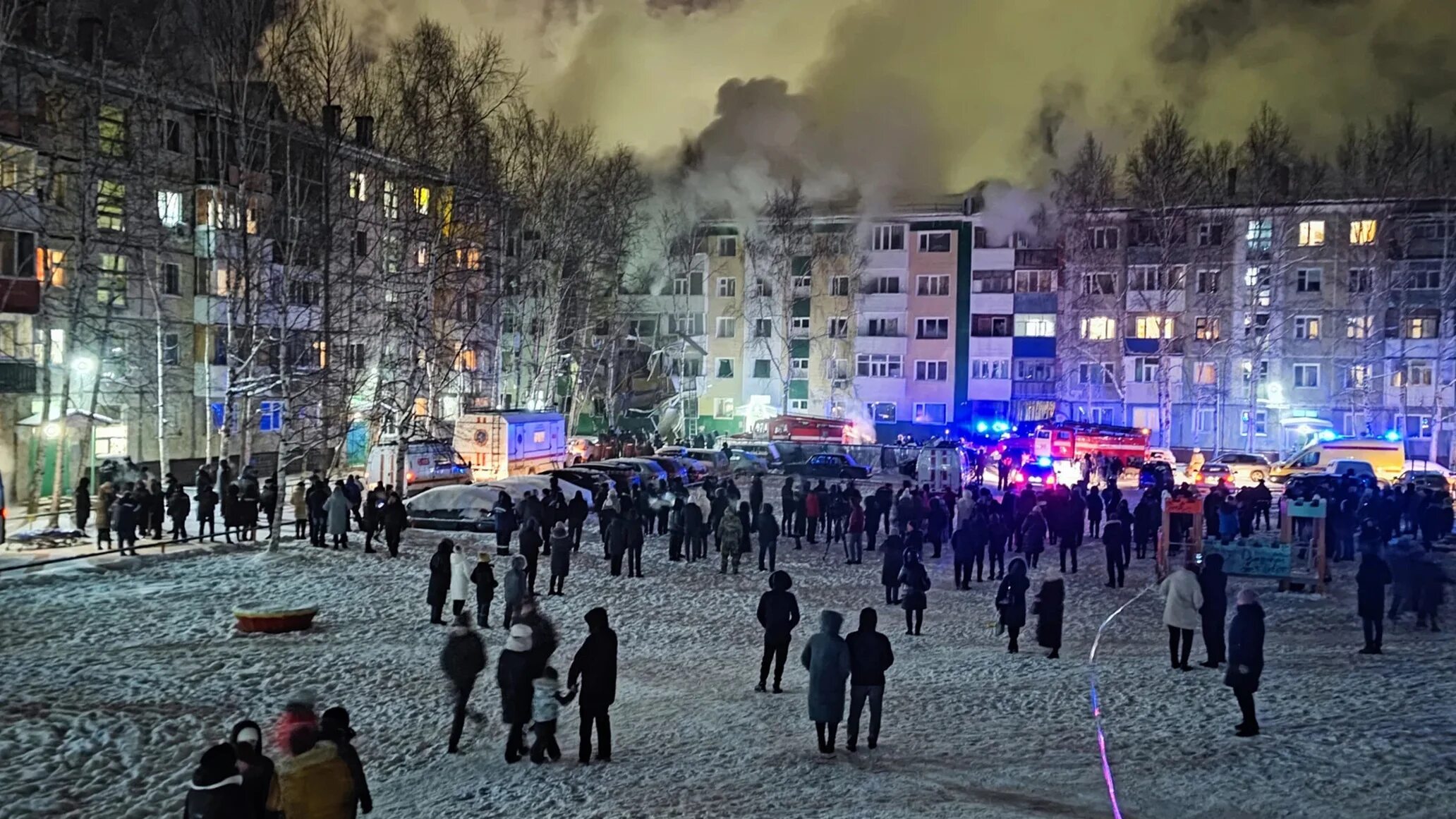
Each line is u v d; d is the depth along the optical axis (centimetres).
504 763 1250
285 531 3331
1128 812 968
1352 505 3028
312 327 4153
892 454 5641
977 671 1719
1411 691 1461
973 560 2802
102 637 1859
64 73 3678
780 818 991
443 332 4175
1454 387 6391
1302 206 6625
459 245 3891
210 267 4425
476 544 3136
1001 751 1229
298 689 1572
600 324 6862
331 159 3275
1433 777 1053
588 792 1111
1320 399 6675
